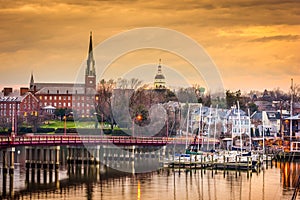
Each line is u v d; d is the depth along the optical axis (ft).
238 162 476.95
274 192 380.78
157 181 418.51
